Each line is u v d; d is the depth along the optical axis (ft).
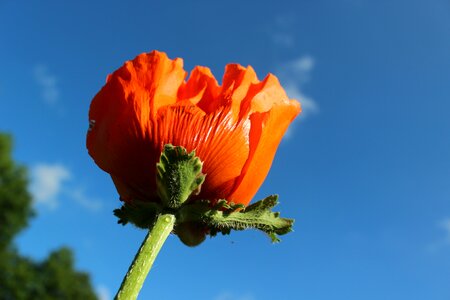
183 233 0.94
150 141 0.91
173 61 0.96
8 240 14.08
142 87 0.92
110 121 0.93
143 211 0.93
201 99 0.97
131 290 0.84
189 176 0.88
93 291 17.01
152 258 0.86
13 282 14.11
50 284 15.65
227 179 0.92
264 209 0.92
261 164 0.95
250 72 0.96
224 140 0.92
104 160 0.95
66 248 16.78
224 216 0.91
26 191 14.49
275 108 0.93
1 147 14.38
